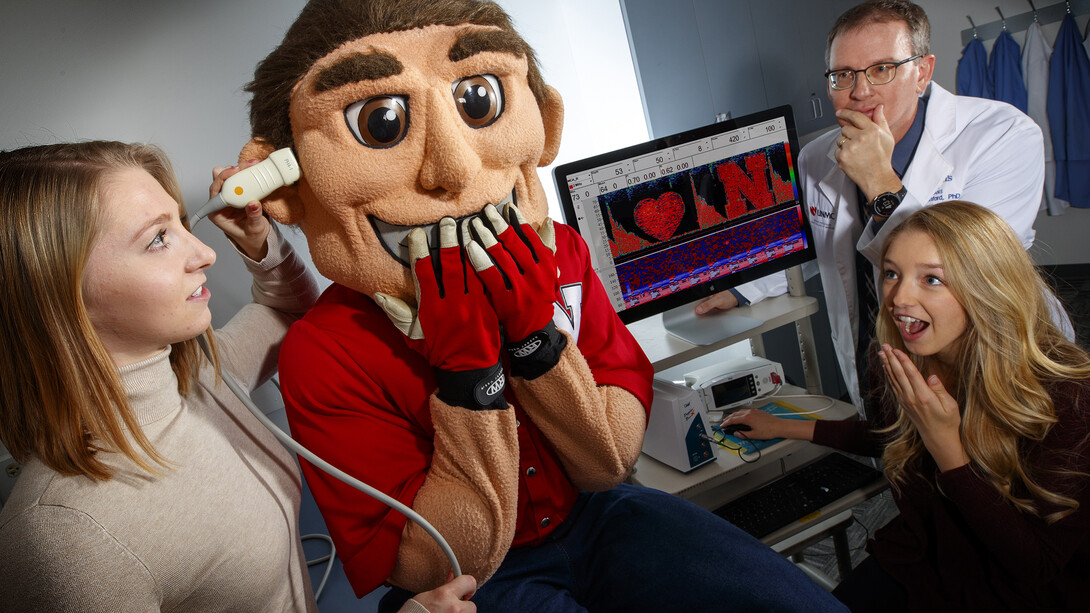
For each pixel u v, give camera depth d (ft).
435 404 2.43
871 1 4.81
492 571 2.56
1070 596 3.34
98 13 6.45
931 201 4.87
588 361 2.93
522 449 2.77
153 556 2.11
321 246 2.51
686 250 4.85
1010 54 8.55
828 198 5.27
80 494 2.04
